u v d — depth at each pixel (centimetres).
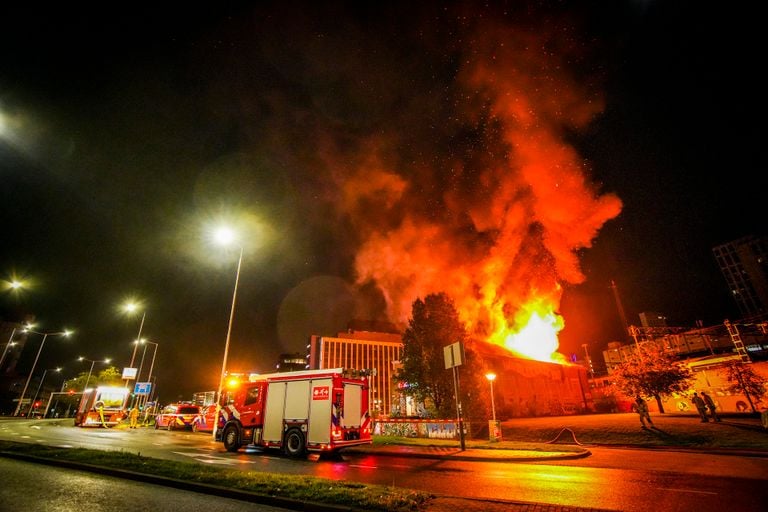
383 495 763
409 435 2461
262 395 1684
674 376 2931
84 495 817
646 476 1096
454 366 1789
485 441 2103
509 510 689
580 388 4531
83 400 3250
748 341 3750
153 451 1577
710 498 834
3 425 3331
